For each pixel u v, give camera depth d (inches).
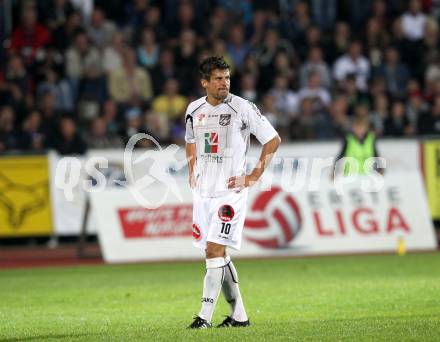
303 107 2795.3
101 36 3051.2
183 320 1273.4
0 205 2615.7
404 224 2394.2
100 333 1137.4
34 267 2204.7
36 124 2723.9
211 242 1155.3
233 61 3056.1
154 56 3061.0
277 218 2319.1
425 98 3097.9
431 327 1108.5
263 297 1534.2
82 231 2375.7
